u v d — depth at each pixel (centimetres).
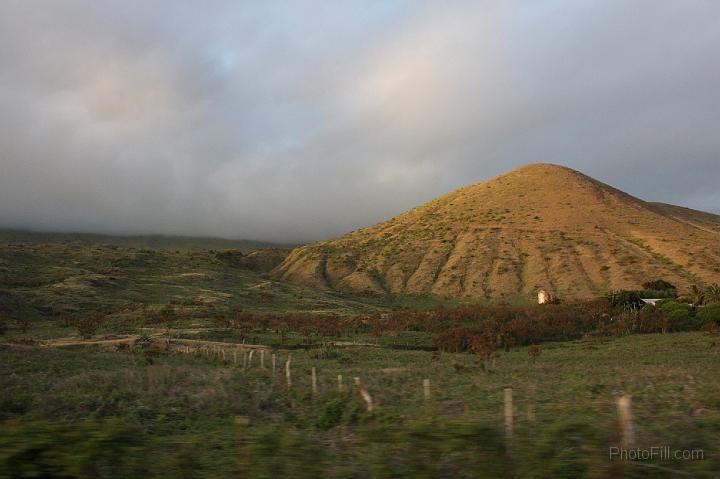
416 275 11450
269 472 725
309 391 2047
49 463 652
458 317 7150
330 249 14088
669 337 5434
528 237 11794
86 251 12406
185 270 11806
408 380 2494
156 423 1564
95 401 1794
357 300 10619
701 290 8656
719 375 2219
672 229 11962
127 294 8906
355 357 4266
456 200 15325
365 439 909
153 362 3344
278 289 10894
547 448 722
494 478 682
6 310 6925
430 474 695
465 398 1784
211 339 5628
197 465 791
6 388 2028
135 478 704
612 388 1953
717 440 859
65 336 5412
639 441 805
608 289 9475
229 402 1859
